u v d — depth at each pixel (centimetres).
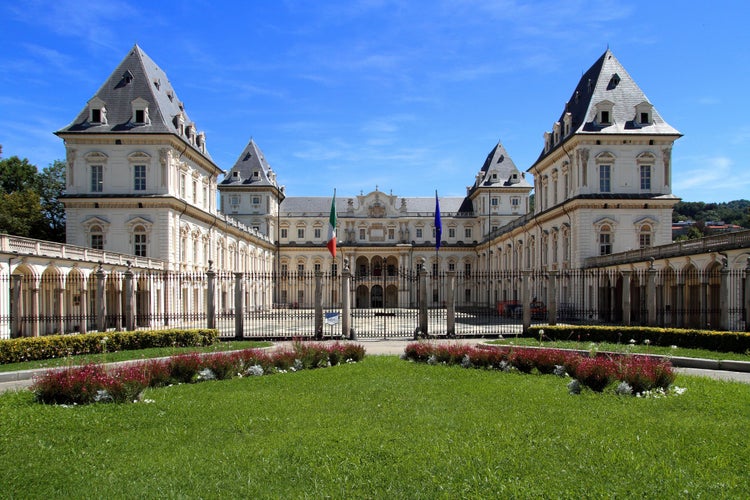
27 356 2403
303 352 2178
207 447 1121
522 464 991
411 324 4972
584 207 5059
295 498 866
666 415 1325
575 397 1541
